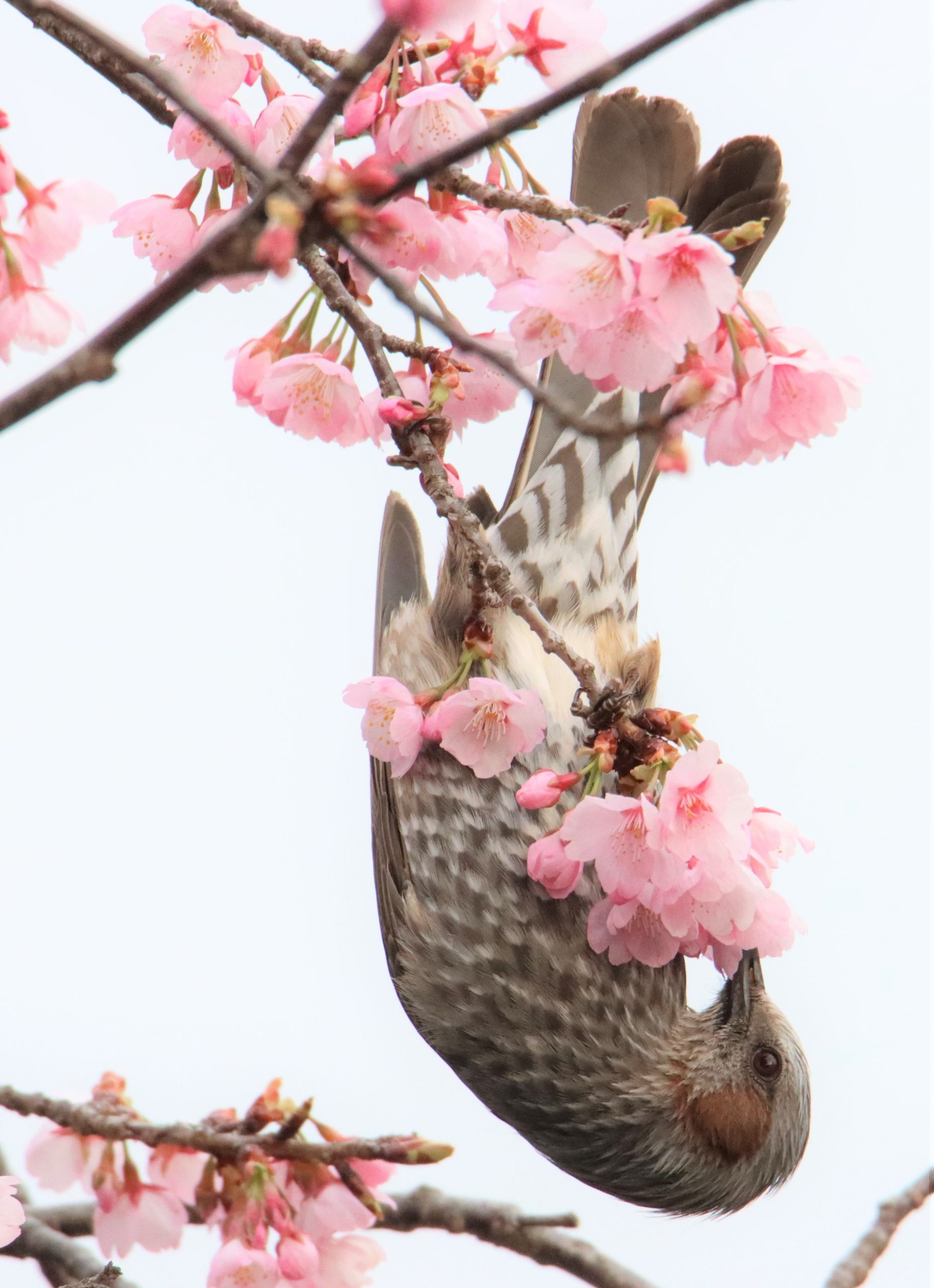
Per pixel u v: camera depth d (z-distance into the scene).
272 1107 4.14
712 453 4.14
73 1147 4.14
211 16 4.14
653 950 4.18
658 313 4.12
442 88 4.12
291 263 3.48
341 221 3.68
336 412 4.17
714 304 4.11
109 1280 4.14
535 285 4.13
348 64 3.57
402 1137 4.13
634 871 4.15
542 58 4.14
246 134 4.15
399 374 4.18
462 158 3.72
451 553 4.27
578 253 4.12
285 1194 4.14
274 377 4.17
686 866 4.15
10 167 4.16
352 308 4.14
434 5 3.54
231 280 4.17
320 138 3.61
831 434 4.14
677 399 4.13
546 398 4.07
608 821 4.15
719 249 4.11
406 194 4.13
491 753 4.16
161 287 3.67
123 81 4.15
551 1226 4.20
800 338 4.14
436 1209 4.21
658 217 4.12
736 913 4.16
